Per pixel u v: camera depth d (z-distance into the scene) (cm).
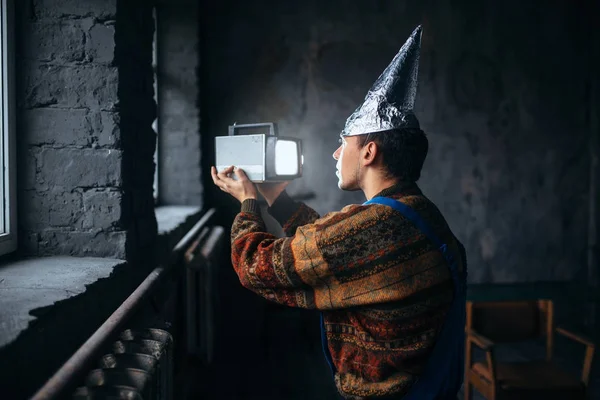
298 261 96
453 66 450
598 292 460
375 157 104
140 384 89
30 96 146
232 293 426
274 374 327
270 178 119
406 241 95
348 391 98
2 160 140
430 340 96
